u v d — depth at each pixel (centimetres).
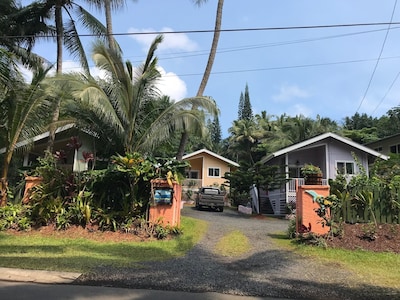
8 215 1161
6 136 1323
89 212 1138
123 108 1399
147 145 1418
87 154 1315
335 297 582
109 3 1764
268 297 574
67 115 1633
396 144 2988
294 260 856
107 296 554
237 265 802
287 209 2155
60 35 1741
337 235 1029
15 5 1794
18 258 785
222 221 1579
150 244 1016
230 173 2066
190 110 1402
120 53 1445
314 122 4075
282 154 2403
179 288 609
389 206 1083
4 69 1099
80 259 804
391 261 853
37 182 1261
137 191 1184
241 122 4894
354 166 2341
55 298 538
